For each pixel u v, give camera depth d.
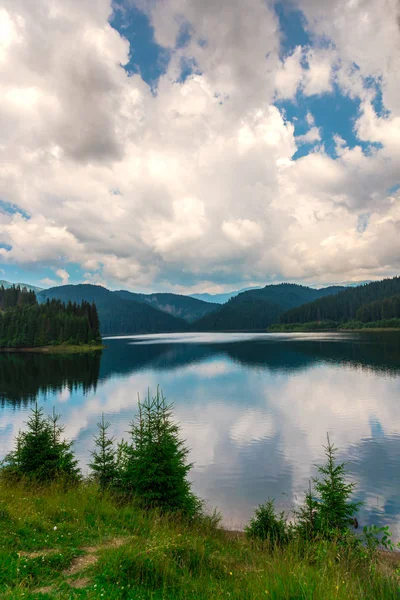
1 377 89.44
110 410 52.97
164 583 7.74
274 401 55.59
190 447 35.09
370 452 33.06
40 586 7.61
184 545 10.34
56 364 117.31
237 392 63.28
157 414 17.59
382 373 78.94
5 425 45.47
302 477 27.86
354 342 165.12
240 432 39.97
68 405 56.88
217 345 185.25
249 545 13.01
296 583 7.21
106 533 10.99
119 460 18.98
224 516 21.56
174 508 15.38
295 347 151.12
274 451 33.81
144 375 88.38
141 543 9.99
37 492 16.08
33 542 9.66
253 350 145.50
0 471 19.06
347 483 26.42
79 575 8.21
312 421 44.09
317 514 15.63
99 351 174.00
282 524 15.98
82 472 27.42
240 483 26.75
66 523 11.54
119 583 7.85
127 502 15.39
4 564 8.30
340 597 6.63
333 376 77.12
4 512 11.43
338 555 9.72
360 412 47.88
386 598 7.06
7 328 190.38
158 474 16.03
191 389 67.50
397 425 41.62
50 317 196.88
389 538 18.83
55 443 20.19
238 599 7.18
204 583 8.30
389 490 25.16
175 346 192.38
